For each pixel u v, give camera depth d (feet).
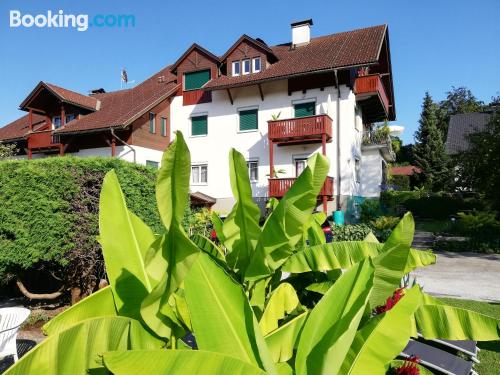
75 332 6.27
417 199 91.09
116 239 9.52
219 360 5.76
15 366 5.25
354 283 8.14
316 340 7.70
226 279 7.69
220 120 74.59
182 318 7.81
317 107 66.28
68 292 28.04
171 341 7.79
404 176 140.56
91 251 23.31
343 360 7.54
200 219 42.01
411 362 10.93
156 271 6.68
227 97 74.02
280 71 67.26
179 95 79.56
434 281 36.86
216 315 7.13
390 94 84.94
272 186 64.34
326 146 65.46
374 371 7.24
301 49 76.38
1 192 22.67
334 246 11.68
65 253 23.07
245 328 7.22
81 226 23.20
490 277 38.47
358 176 72.23
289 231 9.41
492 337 9.55
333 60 64.49
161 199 5.85
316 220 15.93
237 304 7.47
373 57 60.29
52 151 81.71
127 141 70.90
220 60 75.15
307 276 14.84
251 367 5.83
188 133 78.07
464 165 66.33
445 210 87.51
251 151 71.41
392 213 76.54
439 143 142.10
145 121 73.97
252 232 10.47
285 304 11.16
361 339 7.81
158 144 77.05
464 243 55.26
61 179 22.97
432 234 63.46
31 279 29.07
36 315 24.25
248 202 10.03
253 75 70.18
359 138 72.79
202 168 76.48
